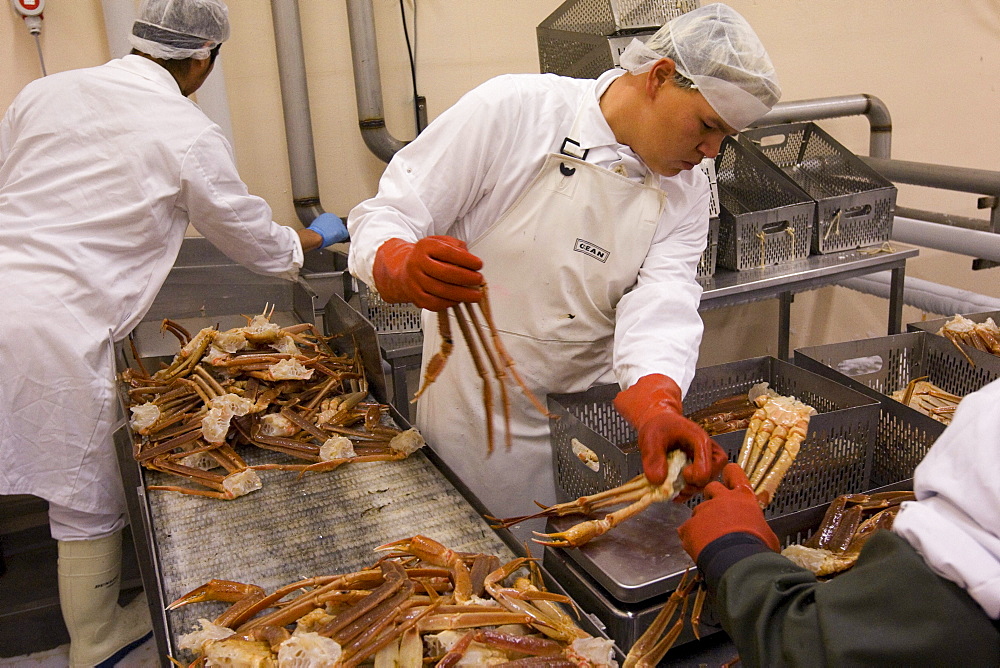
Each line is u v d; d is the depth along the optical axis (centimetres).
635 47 135
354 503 132
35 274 178
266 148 276
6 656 213
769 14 328
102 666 204
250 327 187
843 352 188
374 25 269
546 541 114
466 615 92
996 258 251
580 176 141
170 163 181
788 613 69
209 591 106
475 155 138
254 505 133
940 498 64
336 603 97
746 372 175
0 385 178
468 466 171
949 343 186
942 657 59
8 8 238
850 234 274
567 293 151
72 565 196
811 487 136
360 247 129
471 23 287
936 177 272
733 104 123
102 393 186
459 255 101
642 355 134
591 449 132
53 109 181
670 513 121
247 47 264
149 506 134
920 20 350
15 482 184
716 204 249
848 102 316
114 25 239
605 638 90
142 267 191
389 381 288
